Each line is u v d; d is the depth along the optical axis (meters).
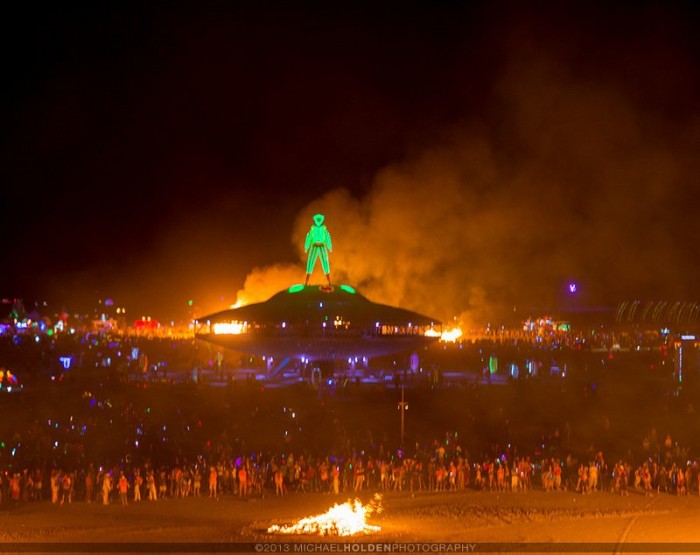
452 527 40.31
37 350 117.50
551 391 84.81
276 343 92.38
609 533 38.88
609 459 58.47
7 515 43.12
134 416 69.69
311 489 49.69
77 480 51.16
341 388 84.19
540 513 43.12
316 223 104.69
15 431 64.69
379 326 92.81
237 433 64.94
